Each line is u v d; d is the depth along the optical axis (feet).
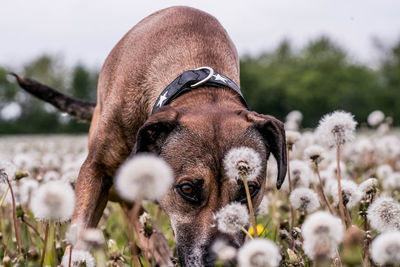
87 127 166.30
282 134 11.55
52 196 8.02
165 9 16.24
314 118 213.05
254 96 216.74
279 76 231.71
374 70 219.20
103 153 13.52
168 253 15.01
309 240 7.15
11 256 12.53
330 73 224.74
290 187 13.08
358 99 202.28
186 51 14.29
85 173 13.60
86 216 13.06
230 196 10.76
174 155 11.27
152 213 19.52
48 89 18.58
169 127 11.50
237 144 11.14
